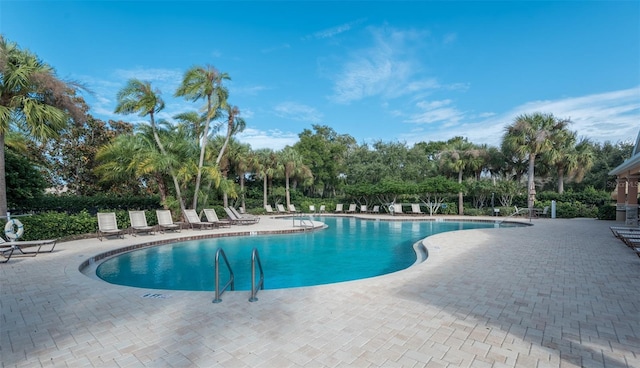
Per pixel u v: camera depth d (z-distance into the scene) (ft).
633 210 45.42
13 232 24.68
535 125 68.18
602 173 84.12
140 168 42.52
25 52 31.24
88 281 17.31
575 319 11.70
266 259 29.30
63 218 32.83
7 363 8.71
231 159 75.97
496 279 17.44
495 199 74.74
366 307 13.02
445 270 19.56
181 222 46.19
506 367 8.38
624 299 13.96
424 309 12.80
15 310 12.89
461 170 83.51
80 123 36.76
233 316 12.09
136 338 10.23
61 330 10.90
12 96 30.50
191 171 47.14
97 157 46.11
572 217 62.34
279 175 84.58
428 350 9.34
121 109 44.80
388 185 72.49
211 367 8.42
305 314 12.26
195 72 47.29
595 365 8.49
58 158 65.36
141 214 39.04
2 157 29.78
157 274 23.93
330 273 24.84
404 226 55.26
